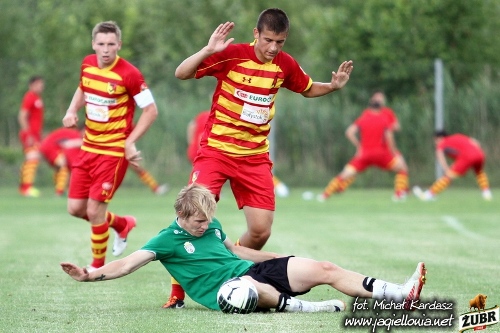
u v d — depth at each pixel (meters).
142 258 20.28
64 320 19.52
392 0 82.88
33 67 74.25
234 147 23.53
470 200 62.16
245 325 18.58
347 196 66.62
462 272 27.53
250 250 21.47
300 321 19.02
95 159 27.72
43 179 74.88
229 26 22.61
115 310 20.92
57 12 91.06
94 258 28.23
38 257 31.92
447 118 74.62
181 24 92.56
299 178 74.81
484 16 83.00
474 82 75.25
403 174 63.06
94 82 27.45
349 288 19.98
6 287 24.75
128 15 90.25
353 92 75.69
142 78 27.61
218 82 23.70
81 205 28.34
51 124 74.38
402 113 74.12
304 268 20.12
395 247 34.97
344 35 82.69
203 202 20.30
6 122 73.94
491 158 75.38
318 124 74.69
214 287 20.61
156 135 73.44
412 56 80.75
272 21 22.55
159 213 50.47
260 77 23.31
